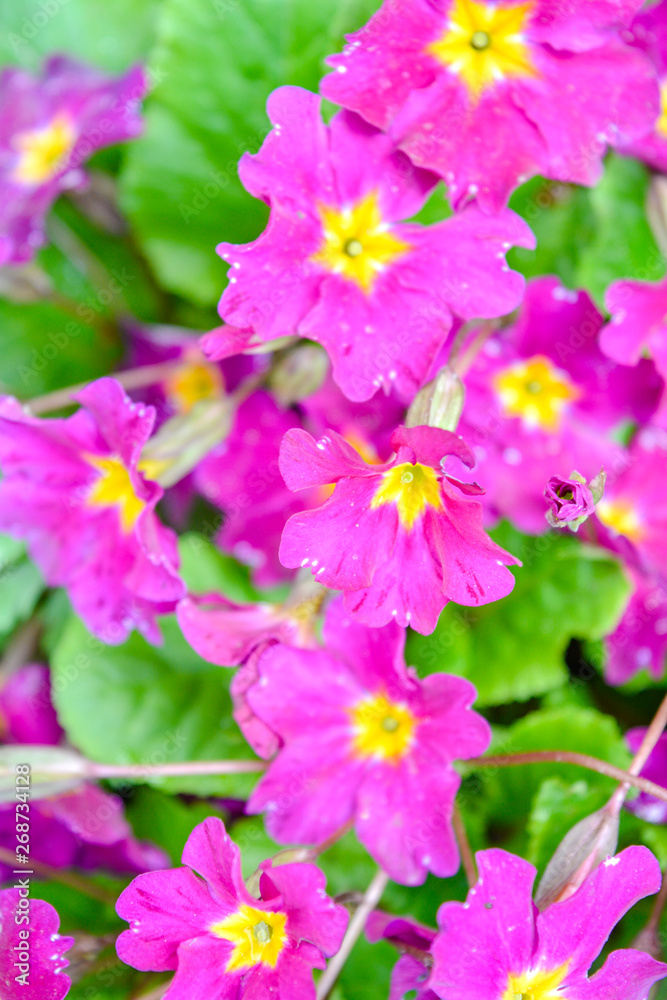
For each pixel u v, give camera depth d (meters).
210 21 0.33
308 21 0.33
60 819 0.32
